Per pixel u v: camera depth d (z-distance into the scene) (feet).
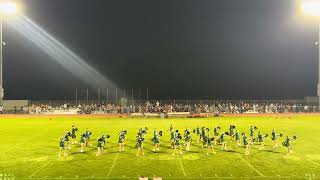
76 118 204.33
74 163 84.23
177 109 229.25
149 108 225.76
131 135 127.85
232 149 99.66
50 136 126.31
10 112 233.76
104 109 230.89
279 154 92.89
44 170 77.92
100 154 94.12
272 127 150.92
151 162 85.05
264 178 71.46
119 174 74.74
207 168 79.20
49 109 234.58
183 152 96.27
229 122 175.01
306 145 105.91
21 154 94.53
